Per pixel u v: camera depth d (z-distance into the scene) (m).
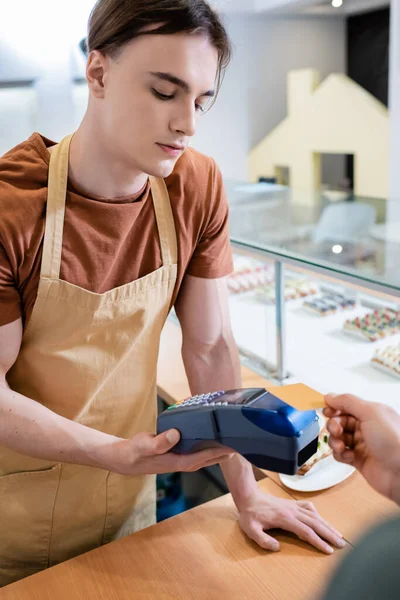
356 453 0.91
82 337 1.10
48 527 1.26
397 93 3.88
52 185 1.00
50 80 4.18
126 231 1.06
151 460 0.98
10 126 4.16
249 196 2.13
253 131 5.39
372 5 4.89
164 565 1.09
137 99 0.87
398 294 1.28
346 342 1.87
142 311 1.13
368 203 1.87
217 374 1.26
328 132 4.83
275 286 1.71
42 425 1.02
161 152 0.90
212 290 1.20
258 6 4.91
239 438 0.88
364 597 0.32
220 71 0.94
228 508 1.24
